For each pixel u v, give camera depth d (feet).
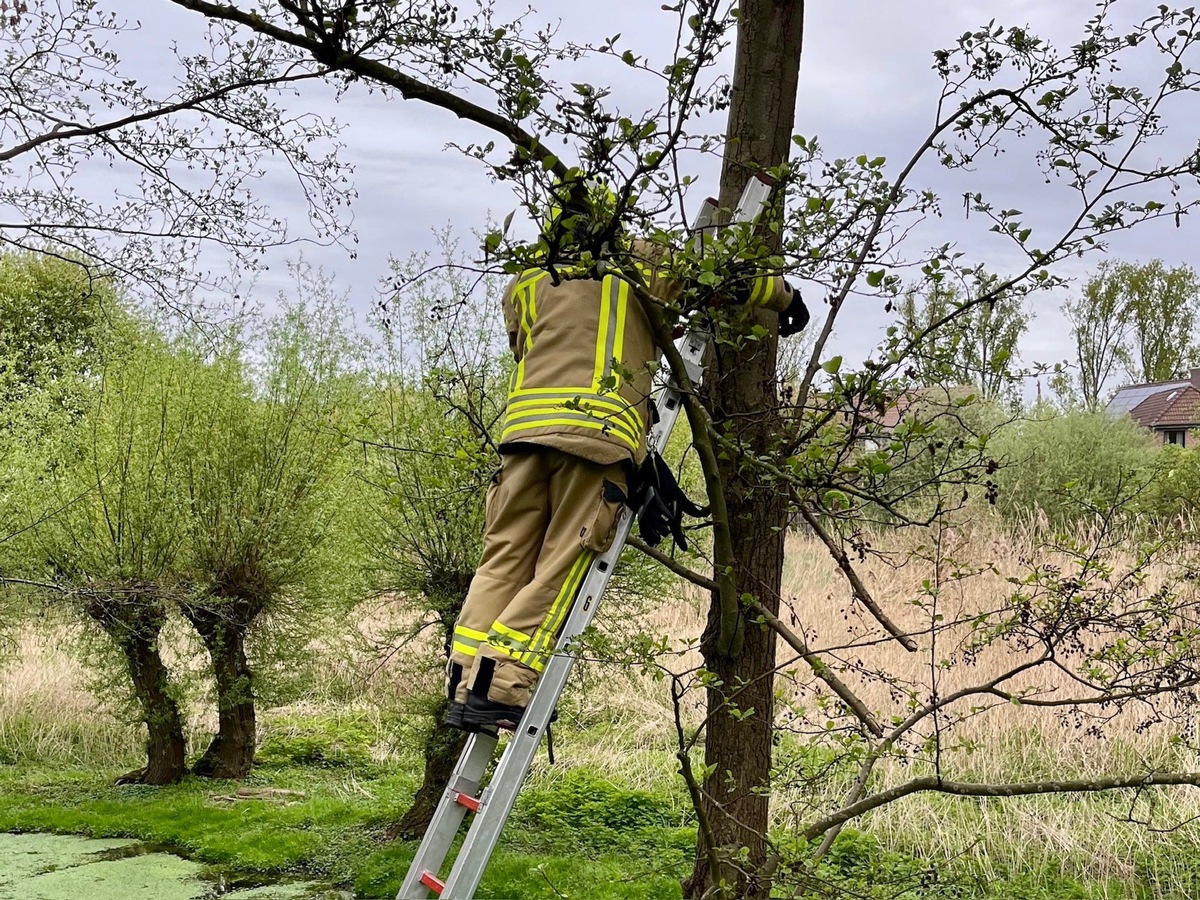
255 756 29.14
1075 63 10.16
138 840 22.47
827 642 28.25
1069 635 13.01
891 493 11.14
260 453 26.89
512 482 11.03
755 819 12.62
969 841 19.76
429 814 21.80
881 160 9.39
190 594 24.38
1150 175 9.36
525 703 10.48
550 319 11.05
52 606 25.90
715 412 12.10
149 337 27.14
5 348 27.53
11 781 27.25
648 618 31.83
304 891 19.27
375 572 23.21
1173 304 116.47
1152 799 14.37
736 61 12.67
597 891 18.35
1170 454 41.63
